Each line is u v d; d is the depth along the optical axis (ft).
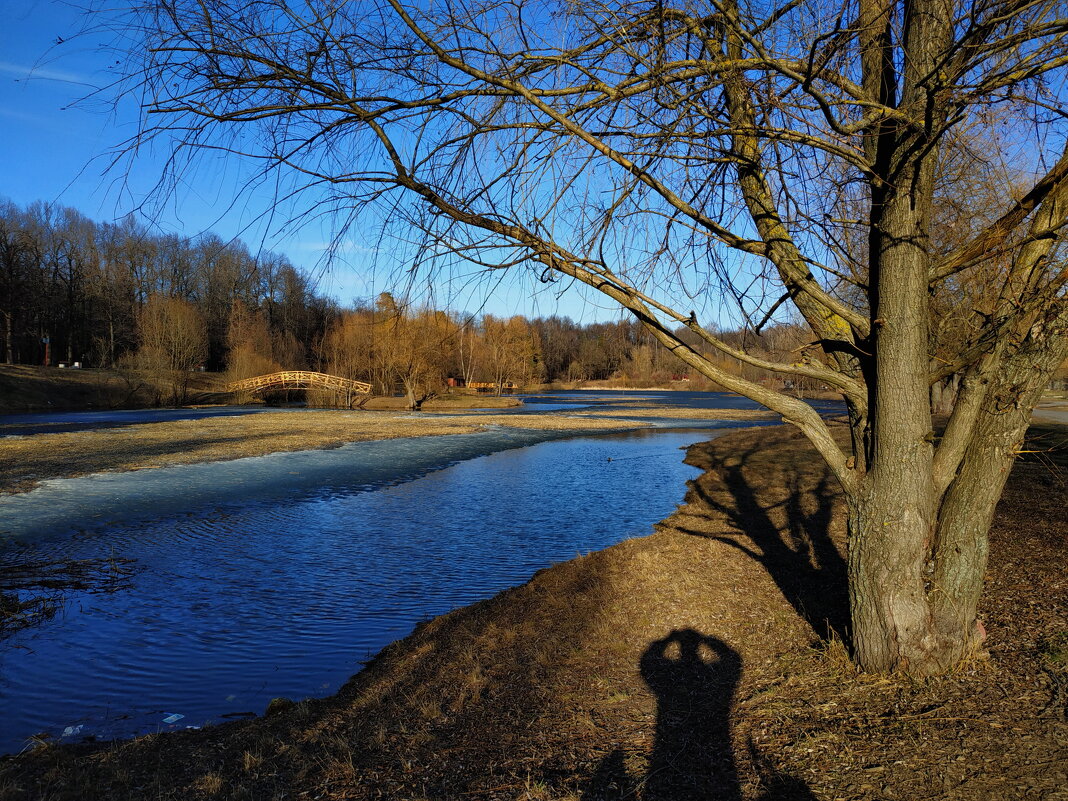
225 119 10.67
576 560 32.01
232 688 20.58
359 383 180.14
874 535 14.38
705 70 12.21
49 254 197.98
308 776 13.51
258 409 166.91
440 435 106.42
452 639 22.58
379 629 25.55
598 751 13.55
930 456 14.07
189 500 51.62
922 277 13.58
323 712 17.67
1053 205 12.98
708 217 14.35
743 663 17.30
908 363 13.67
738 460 70.54
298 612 27.50
